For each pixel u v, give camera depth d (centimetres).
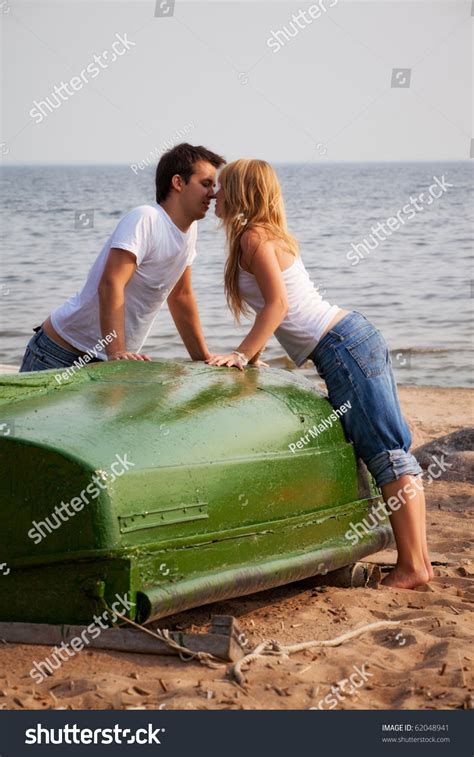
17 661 351
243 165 470
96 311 512
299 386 468
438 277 2219
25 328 1697
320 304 477
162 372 445
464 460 799
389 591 471
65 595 356
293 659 372
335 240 2877
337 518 448
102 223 3375
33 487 354
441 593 473
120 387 418
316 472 434
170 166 507
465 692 347
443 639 395
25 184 6134
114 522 346
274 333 486
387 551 567
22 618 364
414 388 1342
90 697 329
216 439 392
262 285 462
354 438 470
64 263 2400
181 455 375
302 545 425
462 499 719
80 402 395
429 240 2753
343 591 468
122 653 362
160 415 389
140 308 522
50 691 335
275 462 410
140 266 507
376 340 473
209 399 416
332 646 388
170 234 507
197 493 374
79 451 350
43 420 372
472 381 1395
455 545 596
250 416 416
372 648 385
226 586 377
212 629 369
